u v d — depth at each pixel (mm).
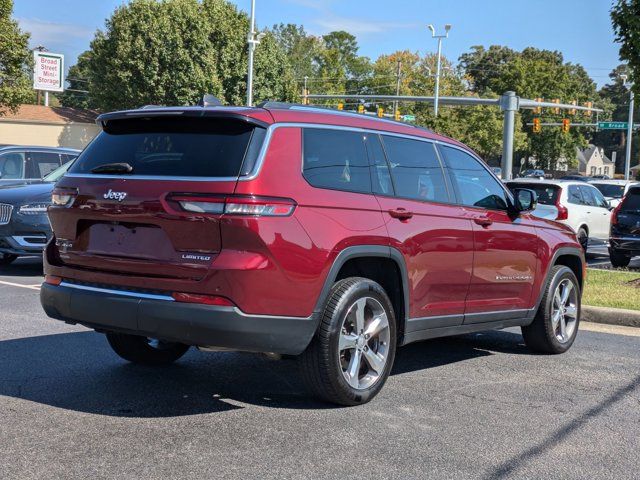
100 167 4824
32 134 49688
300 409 4895
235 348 4352
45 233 10812
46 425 4422
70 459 3896
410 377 5895
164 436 4293
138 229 4574
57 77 55344
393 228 5105
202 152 4531
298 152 4652
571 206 16125
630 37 11078
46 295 4938
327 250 4590
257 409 4867
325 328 4664
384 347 5102
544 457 4176
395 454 4121
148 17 42719
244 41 45375
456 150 6113
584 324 8609
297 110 4855
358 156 5102
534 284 6625
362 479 3750
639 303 9086
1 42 35594
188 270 4332
